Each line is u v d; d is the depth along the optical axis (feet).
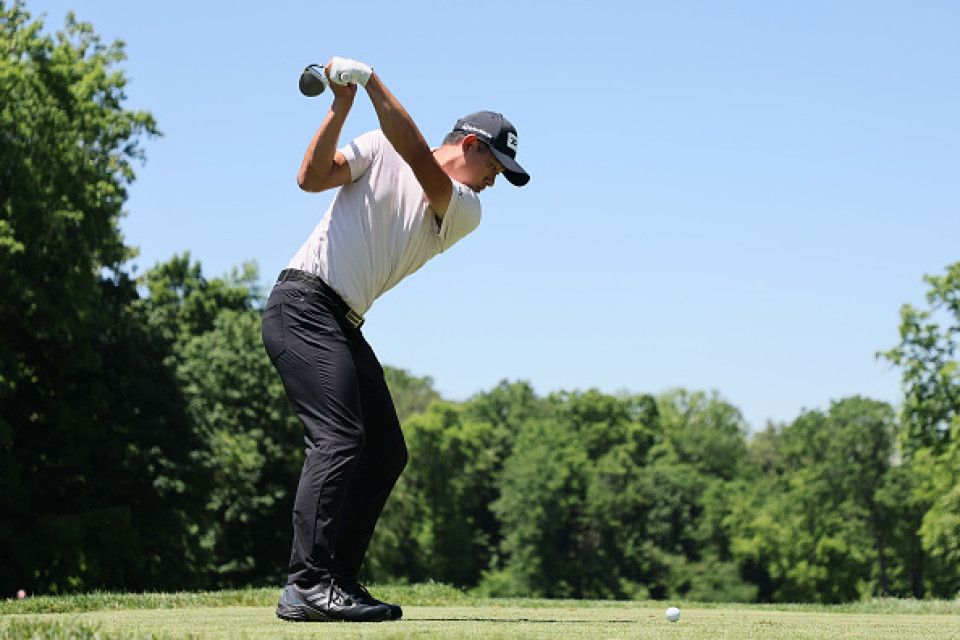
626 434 290.76
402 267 16.07
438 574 247.70
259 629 12.97
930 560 229.25
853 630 15.20
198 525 119.24
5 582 88.48
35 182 86.07
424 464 253.24
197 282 161.58
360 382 16.17
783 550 231.50
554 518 245.04
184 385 116.06
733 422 316.60
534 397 348.79
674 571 246.47
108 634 11.43
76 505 97.25
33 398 97.19
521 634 12.00
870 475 237.25
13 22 97.66
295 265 15.72
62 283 88.22
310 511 14.94
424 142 15.28
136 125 102.78
